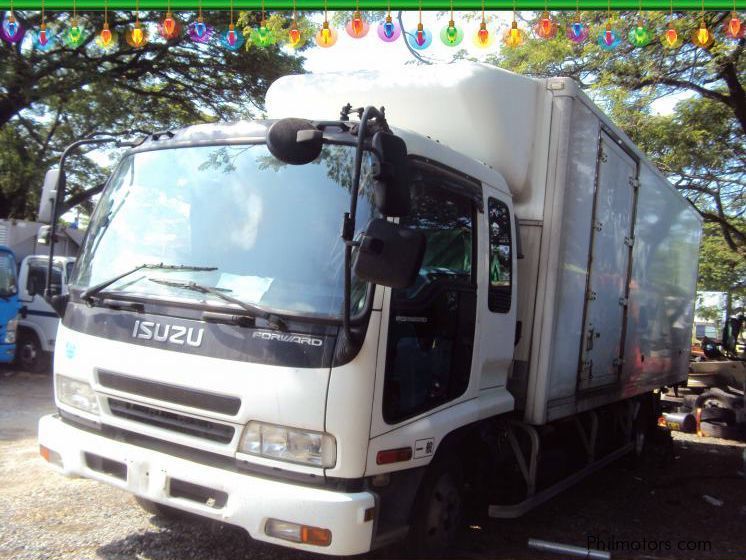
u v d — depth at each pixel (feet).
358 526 10.39
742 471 27.35
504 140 15.37
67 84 51.24
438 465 13.05
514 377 16.11
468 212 13.80
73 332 13.23
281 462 10.82
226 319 11.32
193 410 11.48
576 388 18.16
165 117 60.18
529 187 16.25
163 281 12.27
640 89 42.01
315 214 11.71
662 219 26.40
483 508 16.15
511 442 16.17
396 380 11.51
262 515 10.51
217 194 12.64
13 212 62.34
